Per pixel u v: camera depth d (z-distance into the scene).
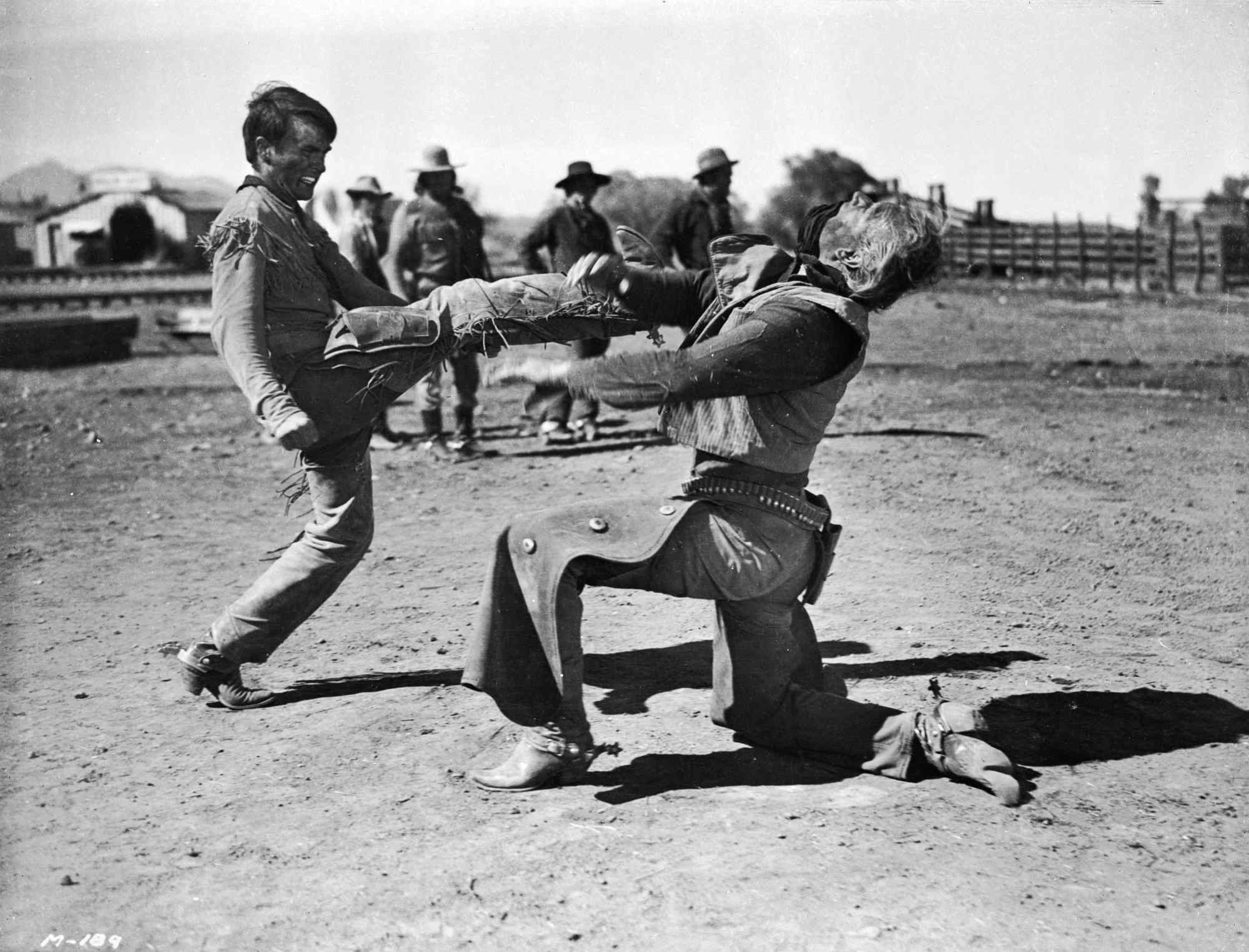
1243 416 11.50
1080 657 4.89
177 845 3.39
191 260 49.41
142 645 5.34
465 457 10.03
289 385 4.18
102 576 6.65
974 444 9.91
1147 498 7.98
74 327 21.00
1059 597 5.77
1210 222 30.17
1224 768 3.82
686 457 9.59
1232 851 3.27
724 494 3.54
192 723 4.38
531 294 4.09
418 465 9.85
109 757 4.04
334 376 4.19
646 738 4.10
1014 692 4.48
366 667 4.96
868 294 3.43
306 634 5.42
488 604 3.59
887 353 17.55
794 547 3.62
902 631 5.22
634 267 3.86
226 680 4.50
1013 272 32.59
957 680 4.60
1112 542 6.80
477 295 4.12
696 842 3.34
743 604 3.72
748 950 2.81
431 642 5.27
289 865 3.26
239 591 6.30
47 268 46.41
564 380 3.34
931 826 3.41
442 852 3.31
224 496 9.06
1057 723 4.19
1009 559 6.43
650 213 32.66
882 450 9.65
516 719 3.67
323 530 4.41
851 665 4.78
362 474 4.43
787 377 3.35
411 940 2.89
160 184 50.00
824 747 3.81
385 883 3.15
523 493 8.59
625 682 4.69
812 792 3.67
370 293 4.53
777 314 3.33
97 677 4.90
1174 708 4.33
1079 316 23.27
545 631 3.54
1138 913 2.95
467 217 9.96
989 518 7.37
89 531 7.83
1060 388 13.79
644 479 8.80
